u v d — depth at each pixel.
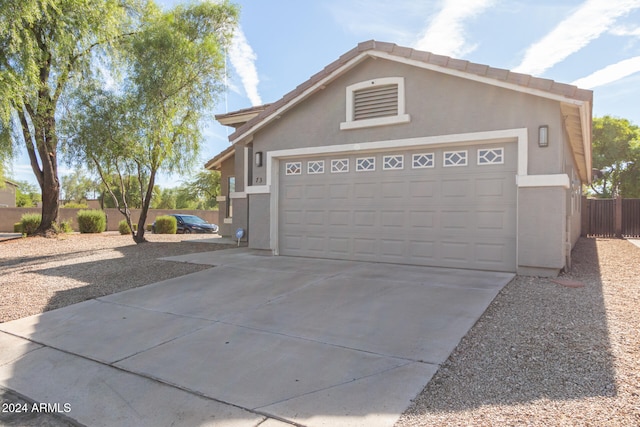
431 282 7.09
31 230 19.69
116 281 8.38
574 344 4.20
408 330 4.90
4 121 12.97
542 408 3.05
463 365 3.89
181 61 13.78
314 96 10.07
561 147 7.34
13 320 6.12
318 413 3.20
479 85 7.99
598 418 2.88
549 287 6.61
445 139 8.32
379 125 9.05
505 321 5.01
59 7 13.70
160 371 4.18
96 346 4.97
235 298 6.72
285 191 10.80
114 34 15.16
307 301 6.34
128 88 13.73
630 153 31.25
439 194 8.57
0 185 27.11
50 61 14.92
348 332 4.96
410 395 3.39
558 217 7.24
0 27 11.71
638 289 6.48
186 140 15.18
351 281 7.41
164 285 7.82
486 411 3.06
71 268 10.12
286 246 10.79
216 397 3.58
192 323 5.61
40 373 4.32
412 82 8.73
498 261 7.93
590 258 10.44
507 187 7.86
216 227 27.23
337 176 9.92
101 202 46.50
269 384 3.76
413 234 8.86
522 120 7.58
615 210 17.88
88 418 3.39
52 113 15.12
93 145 12.70
